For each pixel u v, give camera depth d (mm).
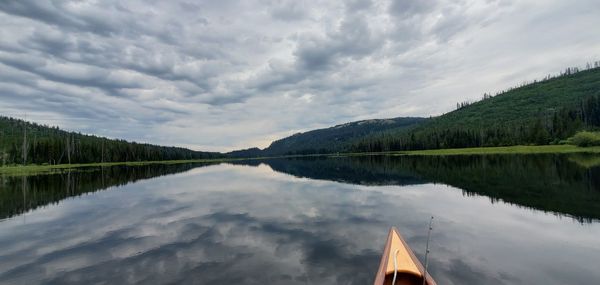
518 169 38219
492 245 12148
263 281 9297
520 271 9664
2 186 37406
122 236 14836
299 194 27016
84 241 14180
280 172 57000
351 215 18016
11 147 102750
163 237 14438
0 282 9867
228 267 10461
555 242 12250
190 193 29469
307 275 9633
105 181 42938
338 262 10648
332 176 43125
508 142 101750
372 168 55062
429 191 26047
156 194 29125
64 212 21109
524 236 13125
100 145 117125
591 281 8914
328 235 13977
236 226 16141
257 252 11922
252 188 32625
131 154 126562
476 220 16047
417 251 11719
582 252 11102
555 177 29219
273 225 16141
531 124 111125
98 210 21578
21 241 14383
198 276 9789
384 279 8500
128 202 24766
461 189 26141
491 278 9211
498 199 21078
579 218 15461
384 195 24891
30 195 29531
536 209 17703
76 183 40344
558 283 8859
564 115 113625
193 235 14625
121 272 10359
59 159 102562
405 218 16938
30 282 9812
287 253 11719
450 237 13336
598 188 22703
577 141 77125
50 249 13102
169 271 10281
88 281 9781
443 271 9750
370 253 11477
